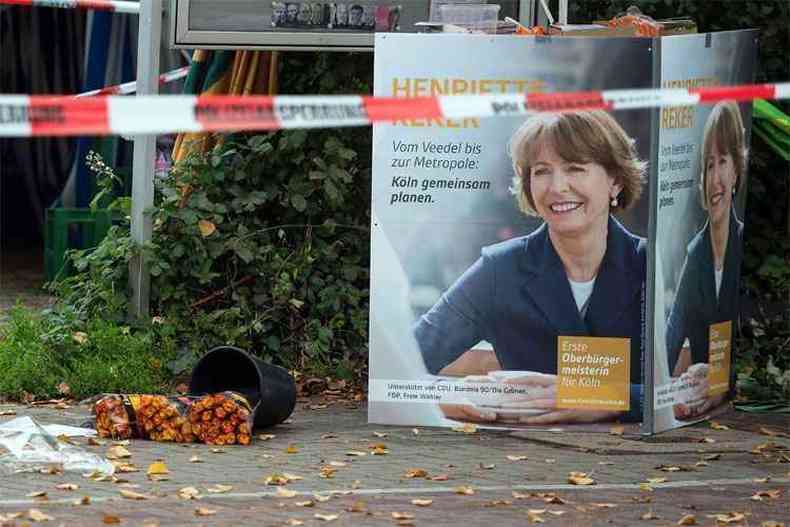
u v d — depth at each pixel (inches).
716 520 298.5
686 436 390.0
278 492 310.3
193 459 343.9
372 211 388.2
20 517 283.3
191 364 437.7
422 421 391.9
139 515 289.7
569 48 375.2
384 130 385.1
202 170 451.2
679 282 394.6
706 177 402.3
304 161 455.5
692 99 309.1
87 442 359.9
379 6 443.5
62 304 457.1
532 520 293.9
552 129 379.9
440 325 389.1
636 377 385.7
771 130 458.9
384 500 309.0
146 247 444.8
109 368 424.5
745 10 485.4
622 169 380.2
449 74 378.3
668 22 421.1
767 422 414.3
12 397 419.8
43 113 236.7
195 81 479.2
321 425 394.0
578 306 384.5
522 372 387.9
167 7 449.7
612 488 327.0
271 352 455.2
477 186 384.8
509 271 386.0
